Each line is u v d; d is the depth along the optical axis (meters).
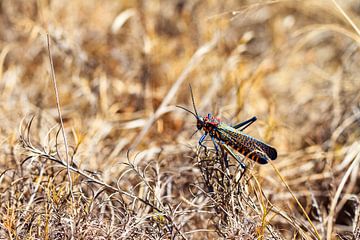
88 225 7.05
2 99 10.98
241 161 7.95
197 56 11.76
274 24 13.79
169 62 12.46
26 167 8.45
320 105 11.95
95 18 13.32
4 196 8.03
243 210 7.39
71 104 11.55
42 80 11.88
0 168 8.77
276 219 8.86
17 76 11.71
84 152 9.42
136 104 11.73
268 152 7.59
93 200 7.58
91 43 12.72
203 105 11.20
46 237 6.86
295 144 10.82
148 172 9.10
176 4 13.74
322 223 8.40
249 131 10.55
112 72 12.27
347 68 12.39
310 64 13.01
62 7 13.05
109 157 9.80
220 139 7.64
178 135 10.60
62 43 12.13
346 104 11.48
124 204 7.73
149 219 7.82
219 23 12.77
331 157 10.04
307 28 11.82
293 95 12.30
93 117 11.22
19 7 13.07
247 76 12.28
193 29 13.22
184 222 7.92
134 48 12.68
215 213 7.65
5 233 7.18
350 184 9.35
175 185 8.84
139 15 13.20
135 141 10.10
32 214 7.20
